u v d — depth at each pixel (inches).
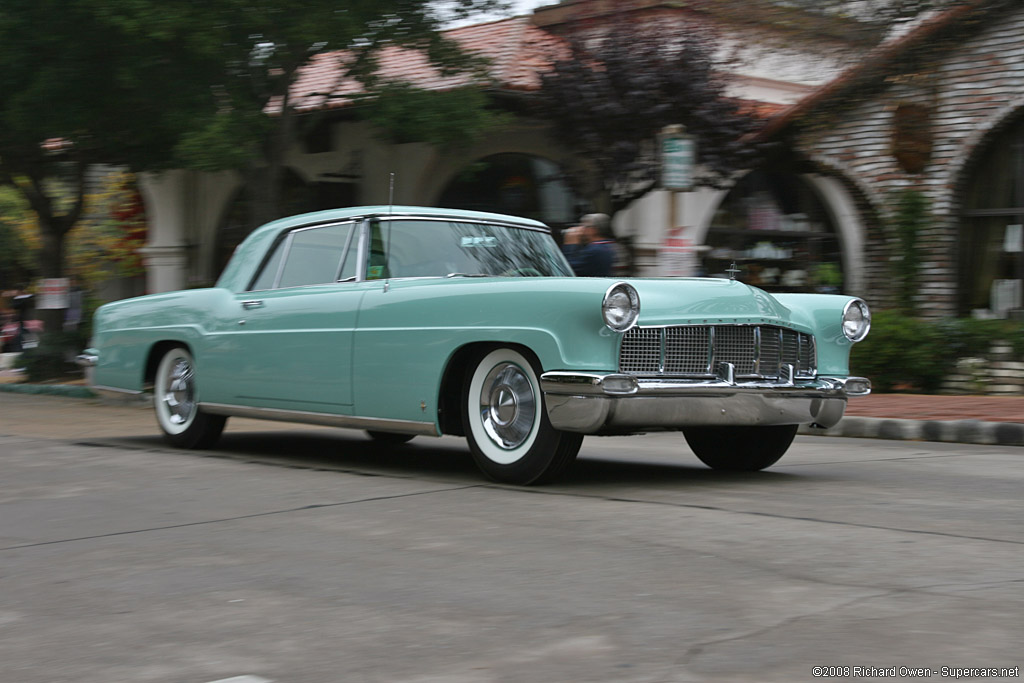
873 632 141.4
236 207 896.9
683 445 393.7
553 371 253.6
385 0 604.7
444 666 131.6
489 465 274.1
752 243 783.7
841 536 203.5
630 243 676.7
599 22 639.8
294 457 344.5
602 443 400.8
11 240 1312.7
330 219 325.4
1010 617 147.9
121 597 167.2
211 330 346.9
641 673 127.3
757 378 273.3
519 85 661.3
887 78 646.5
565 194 738.8
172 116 611.5
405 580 173.6
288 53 611.5
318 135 818.2
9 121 674.2
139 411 577.9
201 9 556.1
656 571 176.7
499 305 266.2
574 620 149.8
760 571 175.8
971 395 557.6
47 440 394.6
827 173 748.0
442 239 309.6
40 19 602.9
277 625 150.2
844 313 296.4
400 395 288.0
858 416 438.0
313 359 311.7
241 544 203.3
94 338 395.2
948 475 297.4
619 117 603.5
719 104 620.4
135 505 248.7
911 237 692.1
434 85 677.9
